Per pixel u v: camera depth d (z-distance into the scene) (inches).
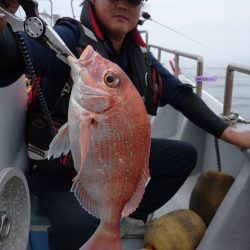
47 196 74.0
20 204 63.6
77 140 46.0
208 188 87.4
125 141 47.5
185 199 108.5
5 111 66.7
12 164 70.1
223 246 71.5
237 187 71.7
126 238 88.4
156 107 85.6
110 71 46.6
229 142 82.2
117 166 47.8
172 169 90.0
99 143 46.7
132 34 81.9
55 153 47.7
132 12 75.5
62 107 68.9
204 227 79.1
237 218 70.7
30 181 77.7
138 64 80.8
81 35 69.3
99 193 48.2
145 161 49.4
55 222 70.2
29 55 58.1
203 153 120.5
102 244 47.8
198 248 72.8
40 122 72.5
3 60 53.2
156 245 75.4
